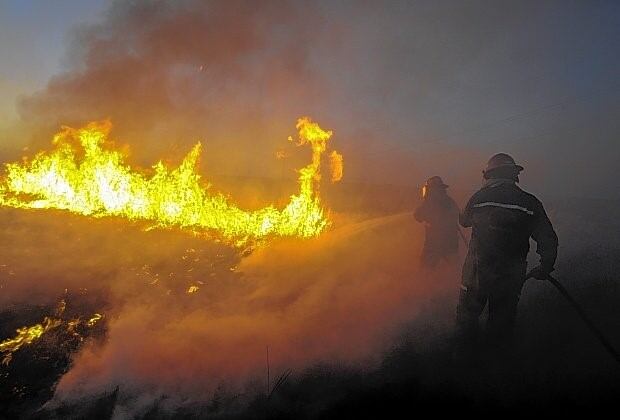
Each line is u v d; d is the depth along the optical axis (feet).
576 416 9.27
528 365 11.34
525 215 11.98
